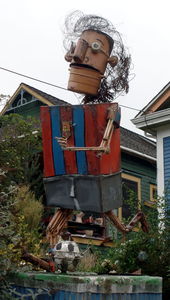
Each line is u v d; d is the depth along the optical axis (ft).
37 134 44.19
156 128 39.75
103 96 24.45
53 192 23.13
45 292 16.67
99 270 25.30
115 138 23.25
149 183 54.54
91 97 24.59
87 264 25.85
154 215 30.50
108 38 24.38
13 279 17.95
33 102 57.06
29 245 21.43
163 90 38.93
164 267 28.78
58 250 18.13
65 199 22.80
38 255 20.42
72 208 22.62
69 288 16.15
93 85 24.13
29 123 45.11
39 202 35.14
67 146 22.77
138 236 29.55
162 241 29.32
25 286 17.52
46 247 23.57
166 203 31.78
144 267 28.86
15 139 43.01
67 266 18.04
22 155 42.65
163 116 38.32
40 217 32.89
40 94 56.13
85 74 24.04
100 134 22.57
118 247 30.04
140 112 40.19
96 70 24.13
